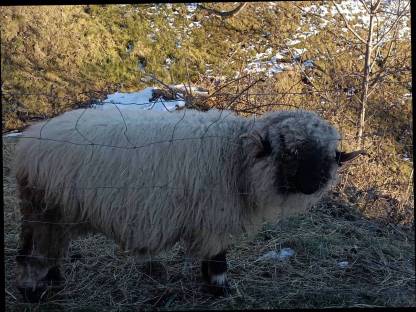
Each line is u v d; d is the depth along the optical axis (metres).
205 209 1.47
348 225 2.17
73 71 4.07
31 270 1.53
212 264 1.59
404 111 3.41
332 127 1.51
